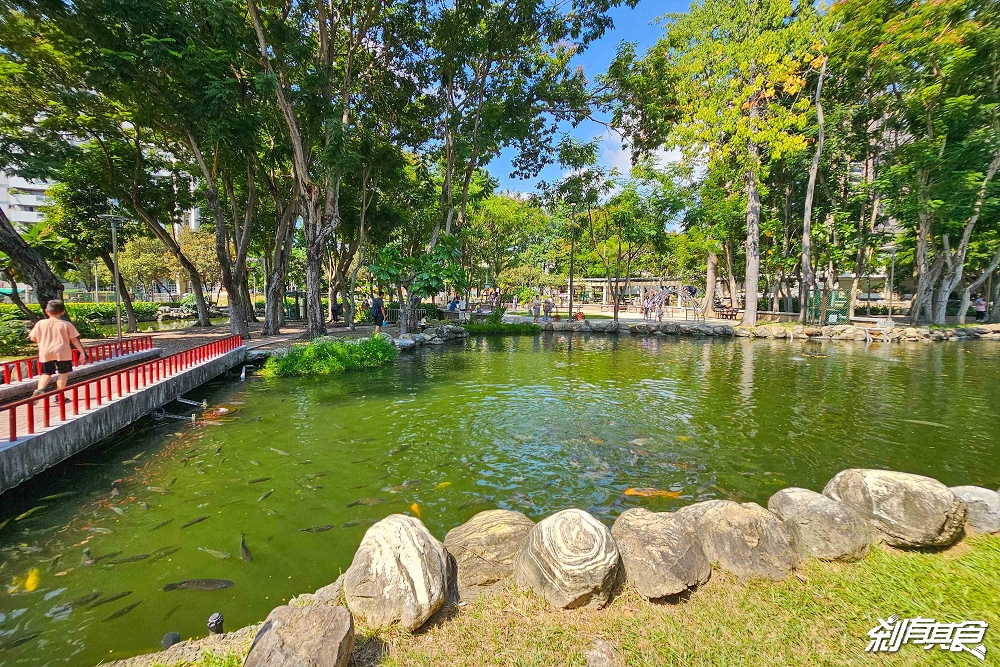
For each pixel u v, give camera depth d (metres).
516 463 5.62
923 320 23.69
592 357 14.93
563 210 32.38
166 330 20.30
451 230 20.28
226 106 12.12
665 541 2.88
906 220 21.14
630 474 5.25
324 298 36.44
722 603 2.64
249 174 16.19
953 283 21.28
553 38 17.52
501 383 10.52
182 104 12.57
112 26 11.19
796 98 23.02
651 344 18.59
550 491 4.81
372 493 4.80
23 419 5.58
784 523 3.19
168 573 3.46
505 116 19.06
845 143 21.78
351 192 20.56
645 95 18.02
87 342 14.66
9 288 29.97
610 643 2.36
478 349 17.05
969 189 18.19
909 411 7.95
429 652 2.32
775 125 20.59
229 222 22.58
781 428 6.97
